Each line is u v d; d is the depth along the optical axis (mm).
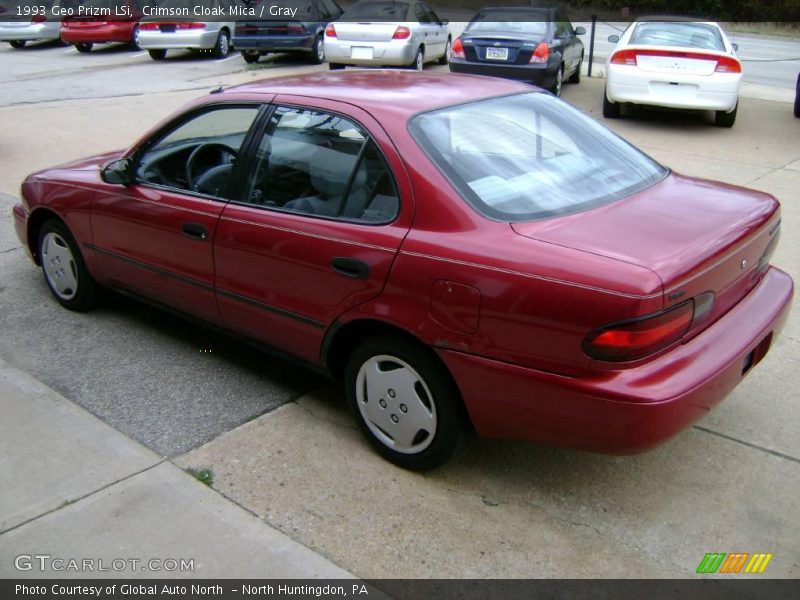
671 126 10672
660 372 2787
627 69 10562
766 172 8344
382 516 3146
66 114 10828
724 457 3562
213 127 4047
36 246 5203
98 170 4750
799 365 4406
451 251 3033
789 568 2900
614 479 3404
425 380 3223
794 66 18469
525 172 3352
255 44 16016
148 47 17016
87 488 3256
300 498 3242
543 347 2852
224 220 3830
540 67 12000
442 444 3264
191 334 4746
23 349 4504
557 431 2930
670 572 2875
